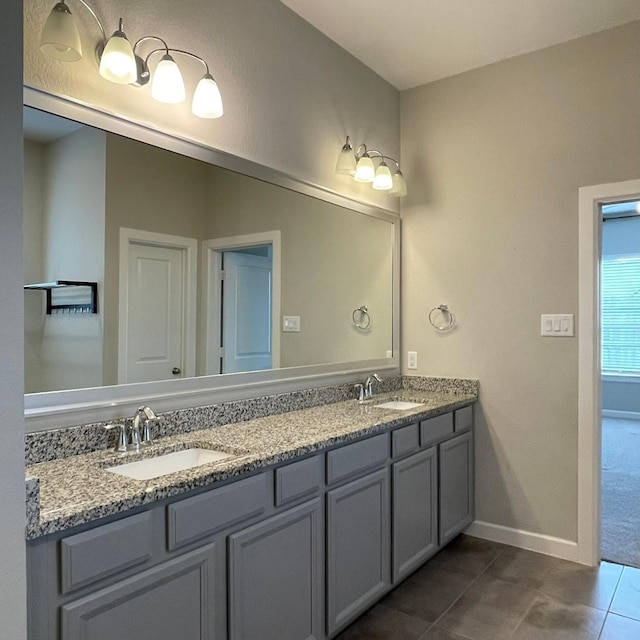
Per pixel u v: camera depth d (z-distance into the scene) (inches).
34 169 62.7
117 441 67.4
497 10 99.0
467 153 123.3
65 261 66.1
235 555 61.8
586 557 107.0
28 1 61.1
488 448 120.0
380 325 125.4
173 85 71.4
